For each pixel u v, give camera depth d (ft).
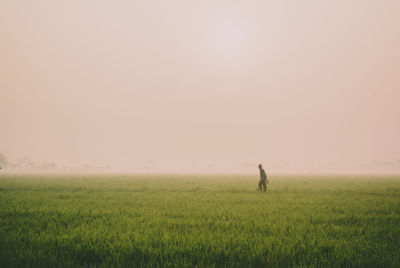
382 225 23.35
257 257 15.05
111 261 14.60
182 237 19.06
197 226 23.41
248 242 17.92
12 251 15.94
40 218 26.20
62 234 20.13
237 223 24.08
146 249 16.31
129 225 23.20
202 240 18.35
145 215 28.40
